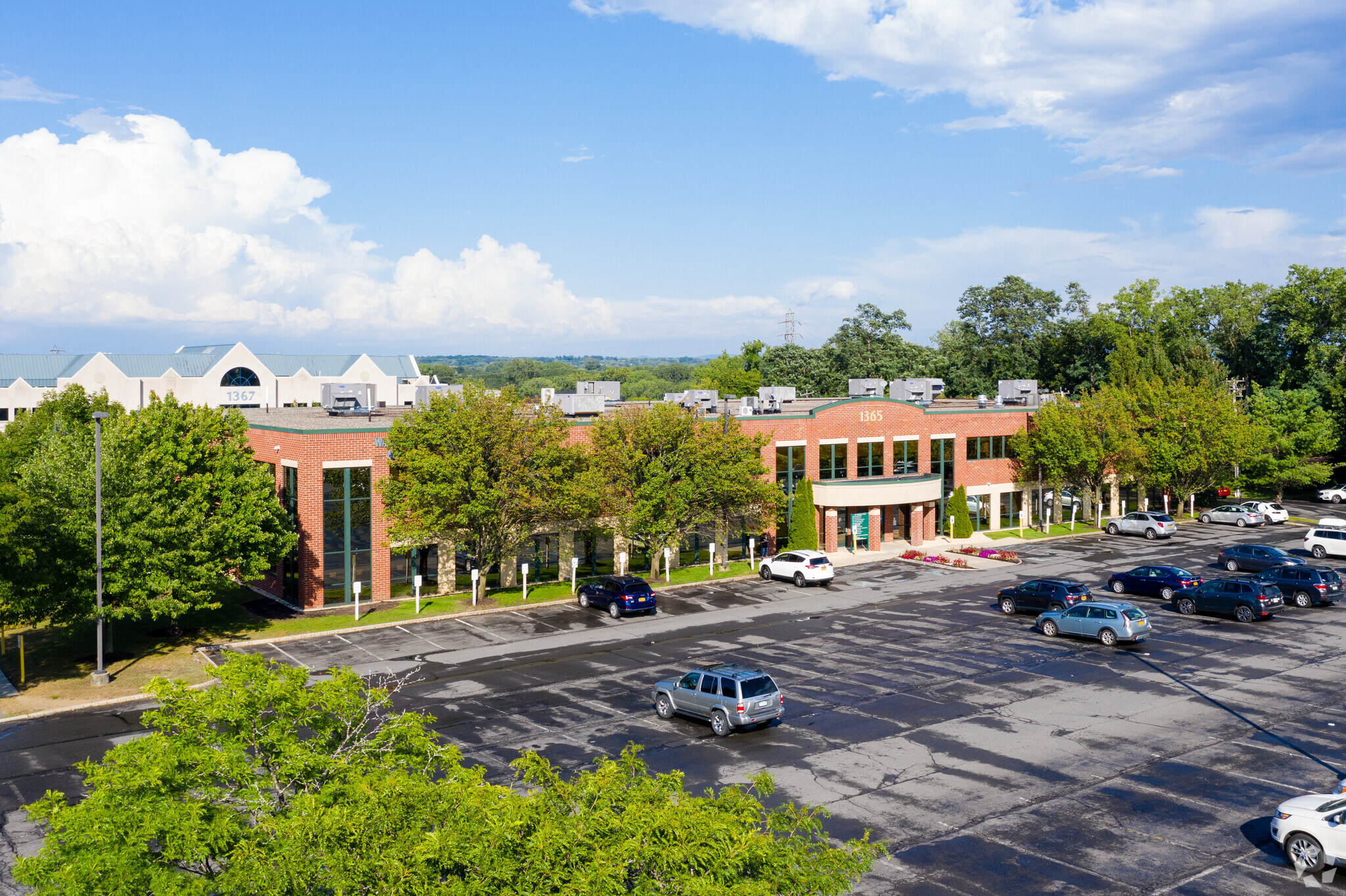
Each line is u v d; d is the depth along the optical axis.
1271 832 18.50
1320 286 91.69
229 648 35.19
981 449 65.12
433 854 9.95
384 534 43.12
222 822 11.55
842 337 124.88
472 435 40.88
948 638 36.19
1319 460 84.56
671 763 23.09
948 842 18.62
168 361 100.50
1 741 25.31
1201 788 21.31
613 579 41.50
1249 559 49.19
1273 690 28.92
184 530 33.81
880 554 55.84
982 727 25.70
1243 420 67.94
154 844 12.68
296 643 36.03
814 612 41.38
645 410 48.50
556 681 30.77
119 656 34.16
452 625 39.03
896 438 60.88
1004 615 40.34
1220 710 27.02
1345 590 44.62
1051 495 69.19
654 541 47.59
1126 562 52.91
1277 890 16.73
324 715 14.67
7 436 41.34
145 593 32.38
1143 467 66.44
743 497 47.75
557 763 22.98
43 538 31.16
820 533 56.94
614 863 9.77
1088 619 35.31
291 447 42.81
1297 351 94.62
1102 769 22.55
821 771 22.55
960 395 119.94
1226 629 37.50
